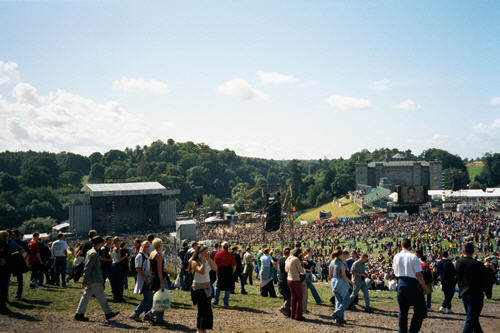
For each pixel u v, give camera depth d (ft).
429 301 45.55
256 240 244.01
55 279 52.85
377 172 524.93
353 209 395.96
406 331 29.32
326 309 44.78
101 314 37.70
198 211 323.78
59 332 30.55
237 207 580.30
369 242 213.87
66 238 325.42
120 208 370.12
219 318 38.58
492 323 39.27
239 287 62.80
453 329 35.86
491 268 46.98
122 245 44.83
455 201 330.75
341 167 655.76
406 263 29.48
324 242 231.09
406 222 248.52
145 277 35.22
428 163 516.73
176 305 43.47
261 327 34.88
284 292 40.75
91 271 34.63
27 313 36.14
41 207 505.66
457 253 156.56
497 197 364.38
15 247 39.22
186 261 52.11
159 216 375.66
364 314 42.37
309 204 574.15
